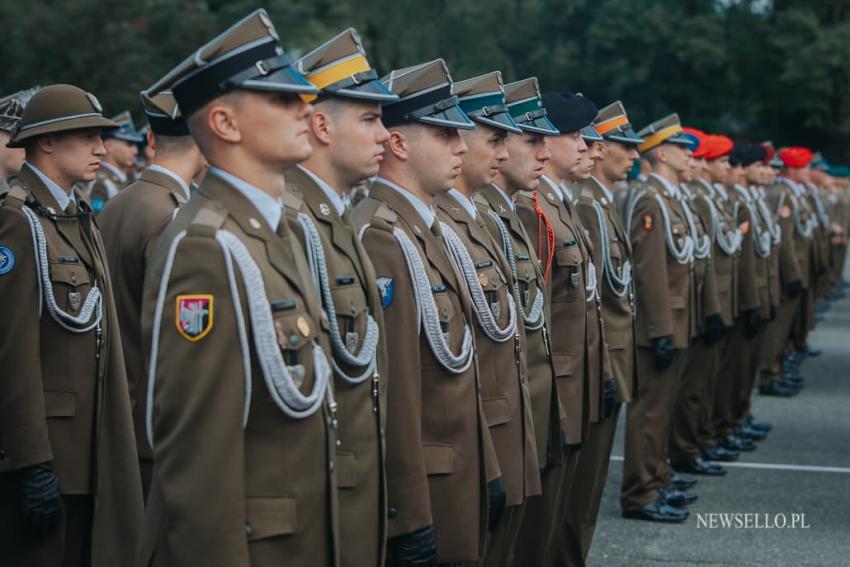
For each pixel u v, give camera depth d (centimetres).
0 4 3019
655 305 748
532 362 519
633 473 746
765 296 1030
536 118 523
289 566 322
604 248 659
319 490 329
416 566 390
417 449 396
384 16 3769
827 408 1132
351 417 366
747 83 3853
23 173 477
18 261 451
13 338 447
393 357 399
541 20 3794
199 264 310
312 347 328
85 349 475
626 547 683
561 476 552
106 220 519
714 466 870
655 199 759
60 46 3027
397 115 420
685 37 3578
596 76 3675
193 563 307
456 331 424
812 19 3709
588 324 595
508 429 461
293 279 325
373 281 381
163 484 312
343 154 378
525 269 518
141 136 1158
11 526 456
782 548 684
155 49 3238
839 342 1579
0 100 516
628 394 668
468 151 470
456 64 3756
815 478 859
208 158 326
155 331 313
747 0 3809
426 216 427
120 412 491
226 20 3581
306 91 319
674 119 798
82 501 487
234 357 310
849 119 3847
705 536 708
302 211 367
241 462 311
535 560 553
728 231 936
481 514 430
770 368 1203
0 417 446
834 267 1973
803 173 1573
